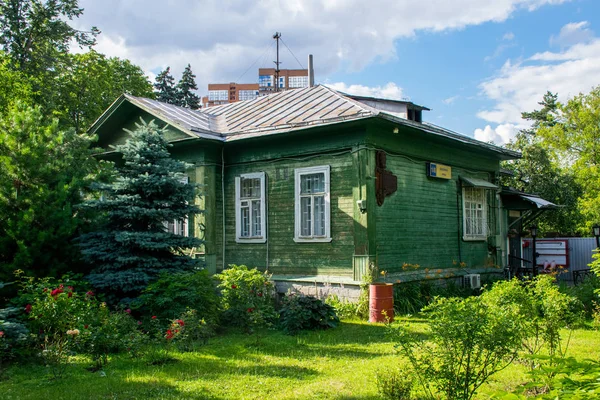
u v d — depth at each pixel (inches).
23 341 284.4
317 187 493.7
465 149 598.5
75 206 415.5
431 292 483.8
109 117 599.8
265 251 524.7
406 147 504.4
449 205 573.0
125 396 223.0
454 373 179.5
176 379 247.1
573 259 766.5
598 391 89.8
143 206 406.0
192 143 532.7
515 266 714.8
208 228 535.8
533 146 1015.0
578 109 1133.1
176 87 1654.8
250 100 680.4
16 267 400.8
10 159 425.4
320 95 565.6
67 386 239.3
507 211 712.4
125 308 370.3
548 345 239.5
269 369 261.9
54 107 908.6
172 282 363.9
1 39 912.9
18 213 419.2
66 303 290.8
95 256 394.3
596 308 384.2
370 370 253.9
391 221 479.2
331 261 474.3
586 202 987.3
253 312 354.9
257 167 534.6
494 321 181.0
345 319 414.9
